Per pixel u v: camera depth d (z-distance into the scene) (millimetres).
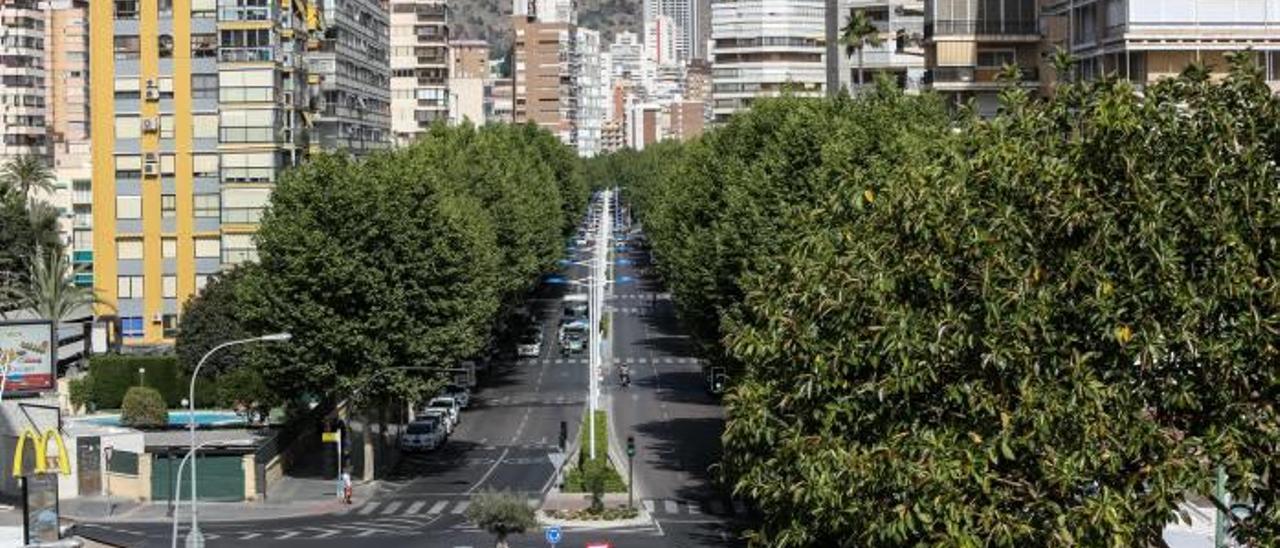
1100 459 33156
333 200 90188
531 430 110688
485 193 137000
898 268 35812
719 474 47875
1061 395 33500
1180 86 36219
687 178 144125
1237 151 34969
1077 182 34812
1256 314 33406
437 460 100250
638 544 72750
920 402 35562
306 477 96750
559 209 181875
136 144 139375
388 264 90688
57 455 72375
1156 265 33906
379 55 189625
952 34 110812
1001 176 35656
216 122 138375
